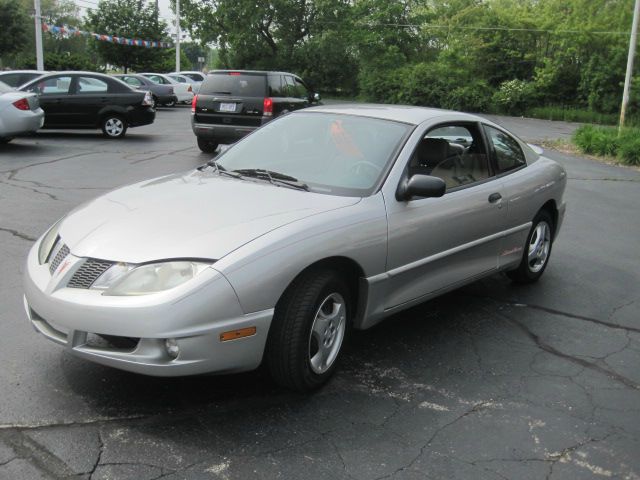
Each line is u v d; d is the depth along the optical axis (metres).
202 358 3.13
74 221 3.71
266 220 3.51
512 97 39.44
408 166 4.23
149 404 3.45
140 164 11.66
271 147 4.62
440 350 4.38
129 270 3.16
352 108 4.87
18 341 4.12
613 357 4.44
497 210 4.95
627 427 3.52
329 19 49.16
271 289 3.27
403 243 4.03
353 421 3.40
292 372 3.49
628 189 12.11
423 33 48.09
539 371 4.15
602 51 39.22
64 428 3.18
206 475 2.88
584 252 7.22
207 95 13.03
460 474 3.00
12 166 10.82
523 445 3.28
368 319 3.96
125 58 39.16
